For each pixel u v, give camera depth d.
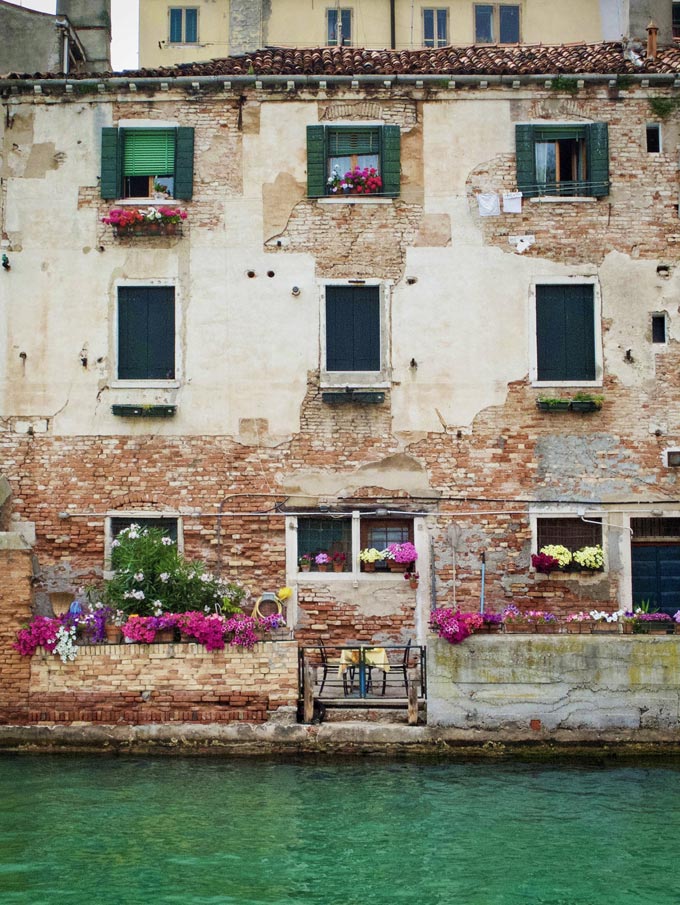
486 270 20.33
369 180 20.36
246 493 19.95
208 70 20.66
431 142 20.52
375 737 16.09
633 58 21.83
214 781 15.00
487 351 20.22
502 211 20.41
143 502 19.94
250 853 12.55
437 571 19.88
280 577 19.81
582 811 13.90
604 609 19.88
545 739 16.09
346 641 19.72
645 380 20.23
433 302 20.28
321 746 16.11
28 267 20.33
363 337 20.30
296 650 16.41
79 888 11.59
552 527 20.14
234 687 16.33
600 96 20.58
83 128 20.56
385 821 13.52
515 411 20.14
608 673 16.19
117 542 19.25
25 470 20.00
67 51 22.33
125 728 16.20
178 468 20.00
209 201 20.42
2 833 13.05
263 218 20.38
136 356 20.27
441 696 16.16
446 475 20.03
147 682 16.33
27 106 20.55
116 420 20.06
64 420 20.08
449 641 16.20
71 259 20.36
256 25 27.62
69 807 13.91
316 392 20.16
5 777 15.11
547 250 20.36
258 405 20.11
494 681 16.16
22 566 16.61
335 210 20.39
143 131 20.55
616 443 20.12
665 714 16.16
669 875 12.03
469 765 15.86
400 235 20.38
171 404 20.06
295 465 20.03
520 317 20.27
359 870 12.06
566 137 20.66
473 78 20.34
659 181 20.50
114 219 20.09
